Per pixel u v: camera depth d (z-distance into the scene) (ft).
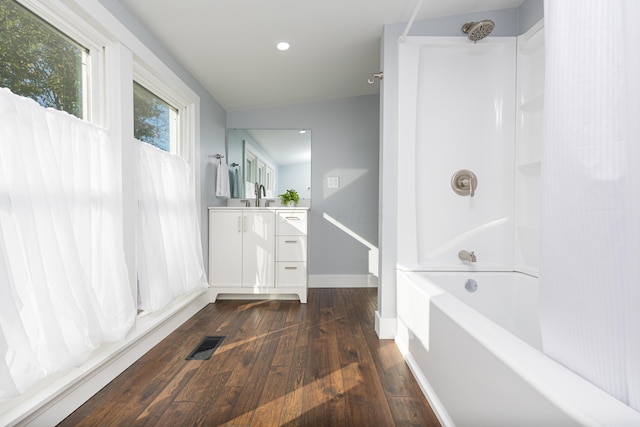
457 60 8.08
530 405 2.74
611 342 2.44
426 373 5.58
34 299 4.20
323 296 11.98
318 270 13.46
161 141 8.72
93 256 5.60
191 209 9.73
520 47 7.75
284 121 13.44
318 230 13.46
